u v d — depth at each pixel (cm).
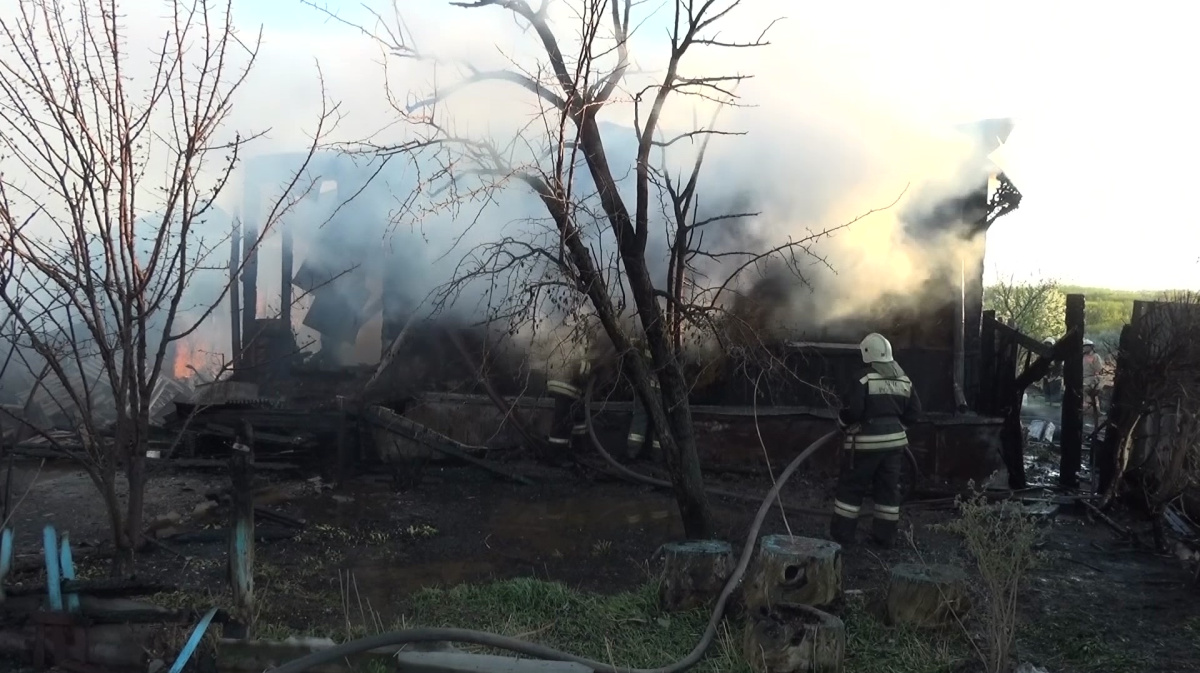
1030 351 932
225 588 510
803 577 465
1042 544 649
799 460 502
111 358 508
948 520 714
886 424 632
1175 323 729
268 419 807
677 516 698
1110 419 799
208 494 714
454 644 440
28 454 831
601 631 462
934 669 423
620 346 568
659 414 581
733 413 823
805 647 401
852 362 827
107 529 642
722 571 489
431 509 708
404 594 520
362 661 402
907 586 463
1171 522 691
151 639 411
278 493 743
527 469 819
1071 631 479
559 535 648
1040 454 1065
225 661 401
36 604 430
